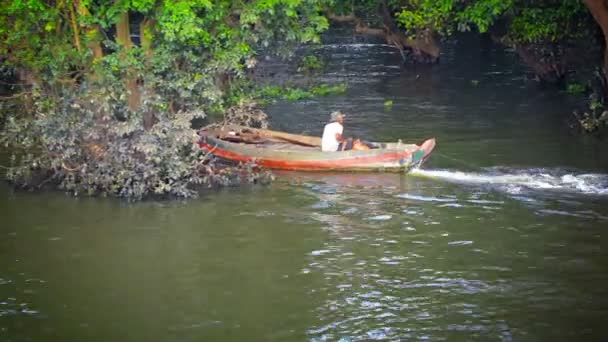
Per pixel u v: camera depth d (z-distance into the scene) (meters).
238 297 25.05
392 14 76.31
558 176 36.78
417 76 68.69
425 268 27.05
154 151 33.78
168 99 36.47
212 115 51.97
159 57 34.84
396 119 50.81
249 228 30.94
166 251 28.69
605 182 35.62
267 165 38.84
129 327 23.17
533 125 47.84
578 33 53.91
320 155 37.97
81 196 34.94
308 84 64.56
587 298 24.58
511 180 36.28
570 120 48.91
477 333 22.56
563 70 61.12
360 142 39.22
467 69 71.88
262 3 34.78
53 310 24.25
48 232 30.56
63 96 35.38
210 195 35.06
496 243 29.02
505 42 64.31
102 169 34.91
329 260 27.81
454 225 30.86
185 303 24.69
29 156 36.88
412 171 37.91
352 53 83.75
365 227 30.91
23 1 33.16
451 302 24.52
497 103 55.50
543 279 25.97
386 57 80.56
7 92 50.88
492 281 25.92
